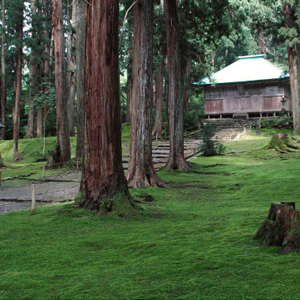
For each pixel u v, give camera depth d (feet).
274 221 16.35
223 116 155.33
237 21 72.84
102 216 24.44
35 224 22.75
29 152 119.34
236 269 13.25
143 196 33.68
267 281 11.94
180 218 24.56
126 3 70.85
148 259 15.12
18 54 108.37
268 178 42.47
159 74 119.55
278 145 72.69
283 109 130.21
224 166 60.34
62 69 77.36
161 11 76.74
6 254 16.47
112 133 25.82
